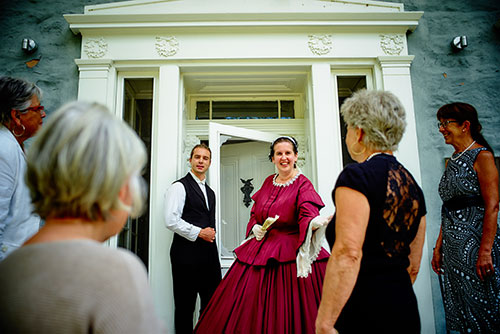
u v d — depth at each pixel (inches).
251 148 136.9
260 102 148.5
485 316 75.9
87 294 22.0
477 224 79.4
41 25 126.6
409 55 124.2
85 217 27.4
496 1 132.0
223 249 126.3
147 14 122.1
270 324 77.3
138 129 125.4
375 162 46.6
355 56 124.9
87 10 125.1
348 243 42.2
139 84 128.6
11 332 21.1
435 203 115.7
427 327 105.7
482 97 124.3
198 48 124.3
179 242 103.6
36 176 26.3
